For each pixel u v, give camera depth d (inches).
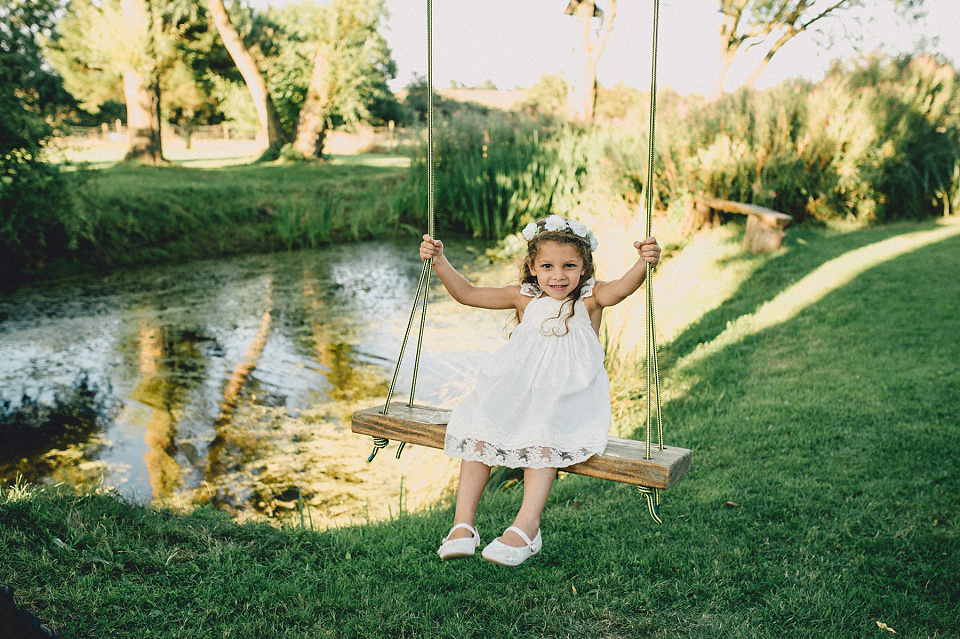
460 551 96.7
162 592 124.8
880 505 159.8
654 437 213.2
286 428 243.3
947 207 499.2
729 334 307.1
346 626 119.6
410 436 111.4
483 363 113.5
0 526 136.8
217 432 239.5
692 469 188.9
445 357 317.7
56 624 113.0
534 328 113.8
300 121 1045.2
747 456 192.7
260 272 514.6
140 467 213.3
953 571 135.2
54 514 144.0
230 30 994.7
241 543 146.2
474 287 123.6
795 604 127.3
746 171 477.7
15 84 430.6
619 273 339.3
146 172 746.8
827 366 254.4
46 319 381.7
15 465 213.6
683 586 134.3
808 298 332.5
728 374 264.2
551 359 110.4
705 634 120.5
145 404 264.5
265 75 1118.4
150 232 558.3
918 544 144.6
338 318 387.9
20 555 129.4
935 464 176.6
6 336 350.0
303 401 268.4
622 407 243.6
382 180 797.2
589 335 113.7
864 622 122.1
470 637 119.0
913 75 533.3
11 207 445.7
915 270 349.1
